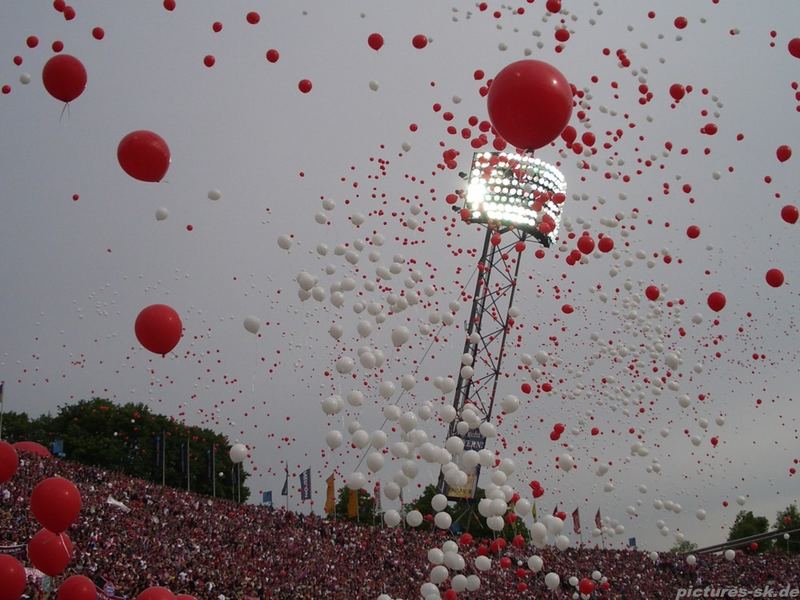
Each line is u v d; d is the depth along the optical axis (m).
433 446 14.99
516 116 10.23
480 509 15.12
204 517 44.09
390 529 51.38
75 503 12.88
